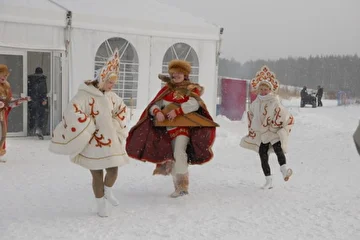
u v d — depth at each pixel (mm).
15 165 8023
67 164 8211
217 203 5773
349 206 5711
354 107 32531
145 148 5867
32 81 11312
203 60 13477
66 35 11430
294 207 5645
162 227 4809
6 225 4777
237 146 10930
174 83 6004
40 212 5273
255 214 5336
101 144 5047
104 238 4461
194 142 5910
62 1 12461
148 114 5910
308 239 4547
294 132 14766
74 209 5418
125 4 13562
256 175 7582
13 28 10812
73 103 4980
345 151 10367
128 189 6426
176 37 12953
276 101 6492
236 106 18344
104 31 11906
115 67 5230
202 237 4539
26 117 11422
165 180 7035
